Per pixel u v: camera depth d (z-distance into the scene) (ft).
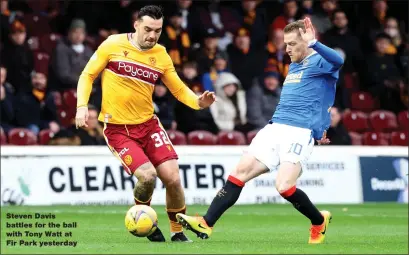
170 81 73.92
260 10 161.27
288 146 70.54
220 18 159.94
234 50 152.46
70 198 126.41
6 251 62.34
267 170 71.26
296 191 70.85
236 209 125.49
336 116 147.02
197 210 121.39
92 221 100.78
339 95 160.97
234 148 135.74
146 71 72.13
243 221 106.42
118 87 71.87
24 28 141.49
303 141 70.69
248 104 147.33
